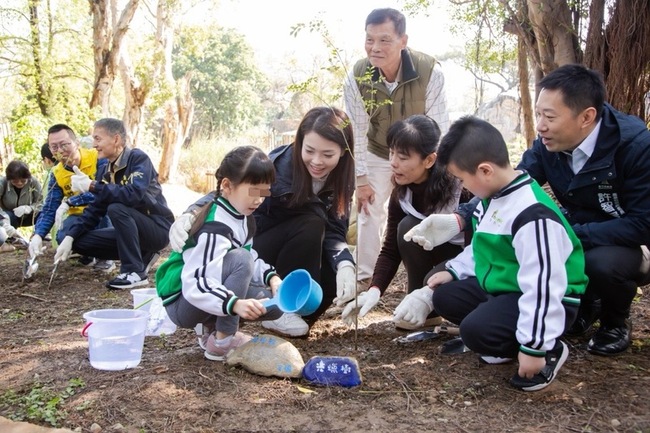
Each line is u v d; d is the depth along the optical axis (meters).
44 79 15.43
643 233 2.82
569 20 5.43
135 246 4.89
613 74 4.93
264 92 39.50
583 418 2.33
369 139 4.52
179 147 17.28
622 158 2.83
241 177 2.75
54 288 4.89
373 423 2.33
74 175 5.04
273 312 2.79
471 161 2.55
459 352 3.01
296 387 2.65
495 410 2.42
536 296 2.41
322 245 3.39
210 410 2.44
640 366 2.81
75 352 3.17
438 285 3.09
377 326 3.63
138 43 16.41
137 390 2.62
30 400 2.57
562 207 3.31
